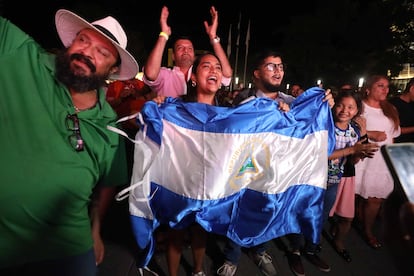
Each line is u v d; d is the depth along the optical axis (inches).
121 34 69.9
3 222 55.7
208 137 85.4
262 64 108.7
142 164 76.5
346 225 124.2
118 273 108.0
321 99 95.7
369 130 133.1
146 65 117.0
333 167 114.7
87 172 61.3
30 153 55.8
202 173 85.0
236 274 111.2
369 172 131.1
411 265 33.5
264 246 113.6
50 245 58.8
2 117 55.3
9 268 58.0
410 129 154.2
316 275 113.9
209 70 94.5
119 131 66.1
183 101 92.5
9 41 59.2
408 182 36.2
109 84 179.5
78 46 64.8
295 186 94.6
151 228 81.6
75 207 60.1
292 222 95.9
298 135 93.7
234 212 89.0
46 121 56.9
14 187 54.8
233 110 86.5
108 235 130.5
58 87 60.9
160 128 78.7
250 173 89.9
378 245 132.6
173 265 99.0
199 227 99.2
